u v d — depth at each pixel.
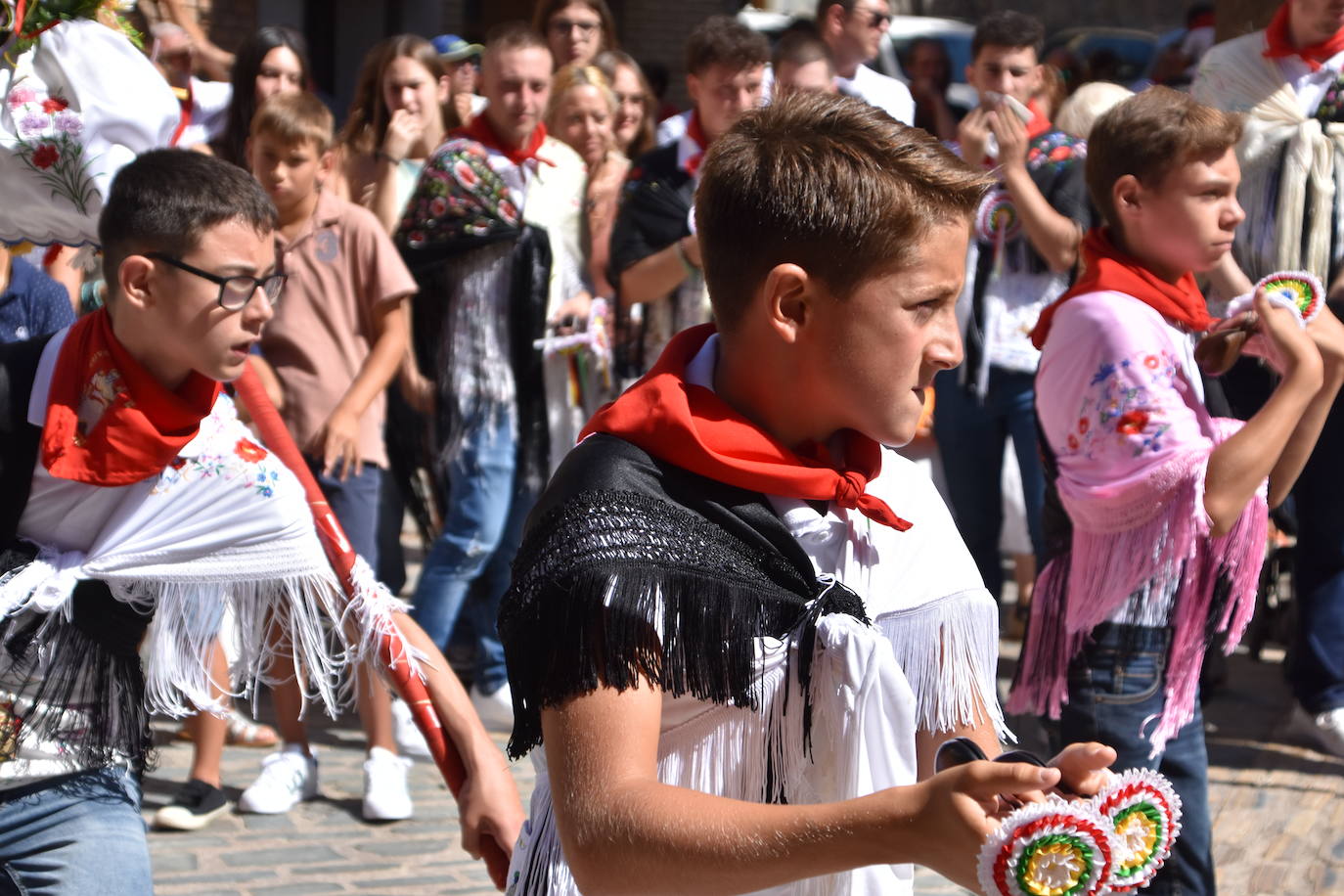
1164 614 3.38
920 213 1.68
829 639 1.69
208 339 2.51
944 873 1.48
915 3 21.12
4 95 2.90
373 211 6.22
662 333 5.58
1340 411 5.43
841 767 1.71
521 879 1.86
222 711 2.68
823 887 1.82
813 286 1.70
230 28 12.93
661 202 5.46
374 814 4.79
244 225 2.53
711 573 1.68
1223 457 3.27
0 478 2.49
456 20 14.94
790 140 1.73
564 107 6.29
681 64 16.66
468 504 5.56
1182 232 3.47
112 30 2.98
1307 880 4.41
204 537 2.59
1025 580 7.20
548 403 5.88
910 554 1.91
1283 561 6.86
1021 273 5.99
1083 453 3.41
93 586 2.55
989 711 1.96
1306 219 5.61
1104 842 1.42
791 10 15.49
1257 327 3.47
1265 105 5.65
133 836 2.55
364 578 2.64
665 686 1.64
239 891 4.19
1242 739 5.77
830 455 1.85
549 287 5.66
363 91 6.40
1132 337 3.37
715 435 1.75
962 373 6.09
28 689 2.47
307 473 2.76
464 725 2.54
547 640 1.64
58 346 2.53
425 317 5.63
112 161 2.95
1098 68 10.39
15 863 2.49
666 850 1.53
